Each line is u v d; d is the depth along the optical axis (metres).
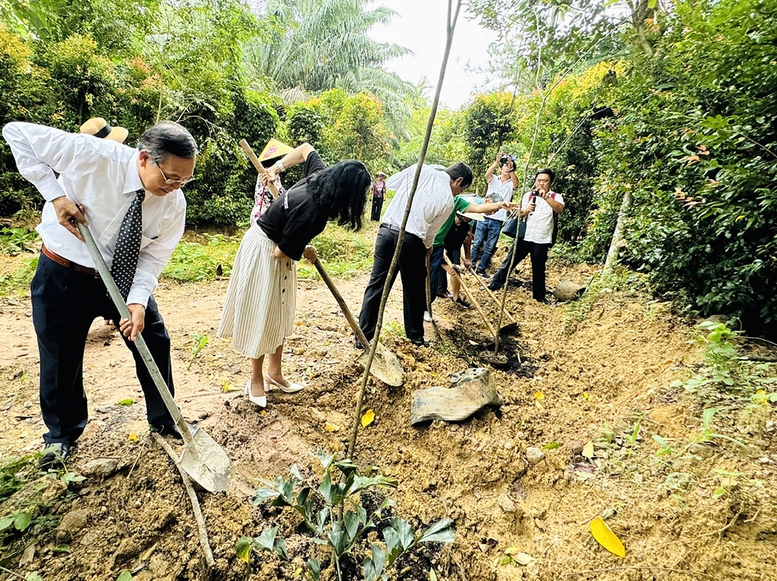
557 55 3.86
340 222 2.50
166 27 7.62
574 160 7.47
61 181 1.73
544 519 2.23
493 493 2.38
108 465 2.04
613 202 5.89
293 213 2.29
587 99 6.91
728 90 3.36
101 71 7.68
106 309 2.00
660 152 4.34
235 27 7.79
